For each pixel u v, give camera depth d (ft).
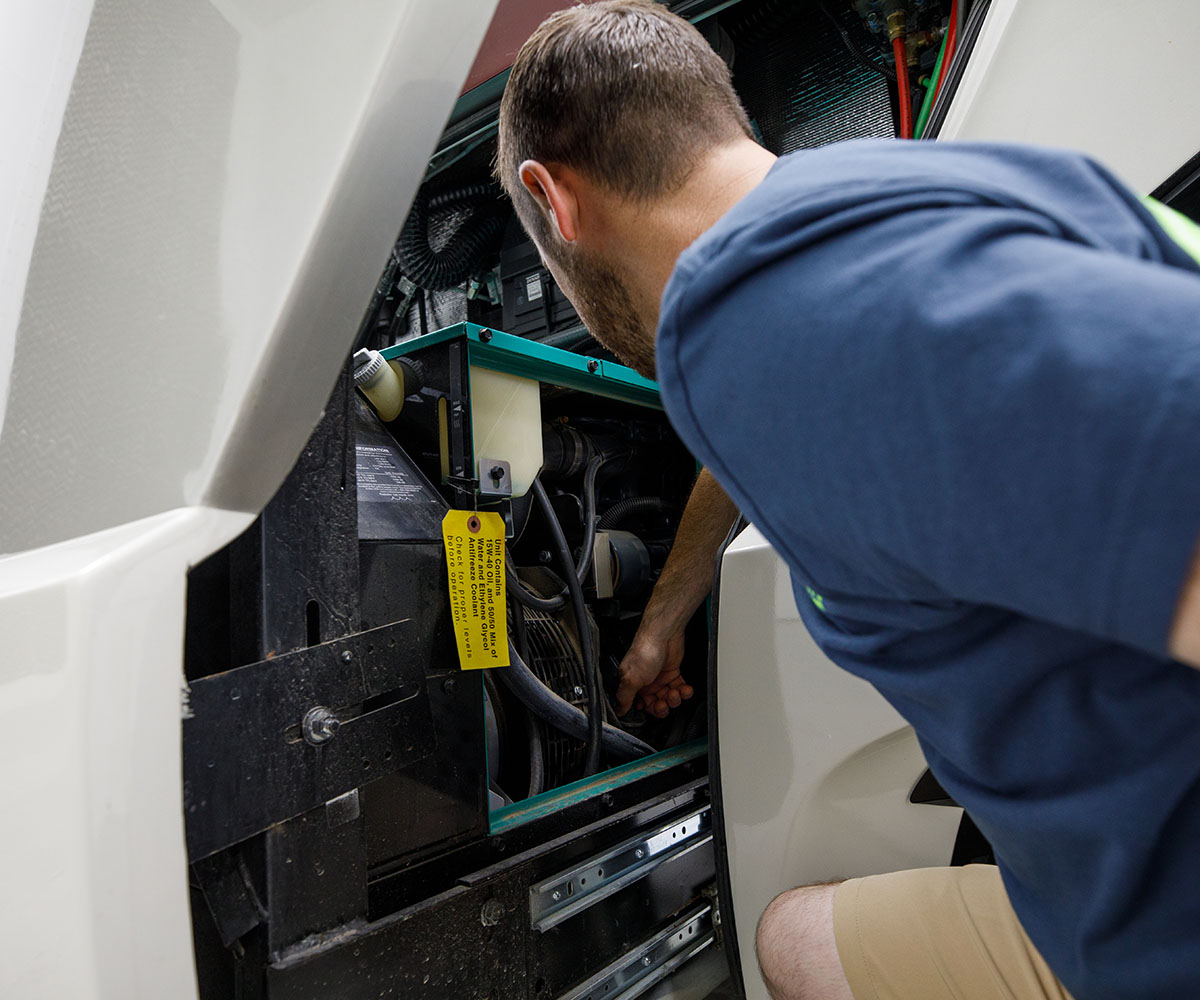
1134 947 1.53
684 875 4.41
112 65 2.36
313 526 2.54
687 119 2.14
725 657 3.97
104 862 1.76
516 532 4.43
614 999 3.77
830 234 1.37
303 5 1.99
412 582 3.50
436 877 3.36
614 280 2.46
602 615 5.32
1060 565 1.08
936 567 1.24
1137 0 2.73
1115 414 1.02
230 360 1.94
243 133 2.03
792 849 3.72
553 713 4.32
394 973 2.61
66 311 2.38
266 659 2.33
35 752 1.83
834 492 1.33
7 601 1.94
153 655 1.88
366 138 1.86
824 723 3.61
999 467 1.10
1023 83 2.96
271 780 2.27
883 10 4.87
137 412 2.13
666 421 5.91
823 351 1.27
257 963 2.32
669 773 4.79
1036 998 2.41
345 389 2.71
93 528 2.20
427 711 2.86
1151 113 2.83
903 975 2.74
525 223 2.77
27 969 1.84
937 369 1.15
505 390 4.35
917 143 1.64
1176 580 0.99
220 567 2.56
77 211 2.39
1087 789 1.46
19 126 2.67
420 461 4.18
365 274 2.01
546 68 2.23
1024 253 1.20
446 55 1.95
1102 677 1.41
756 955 3.35
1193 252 1.53
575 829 4.06
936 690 1.53
